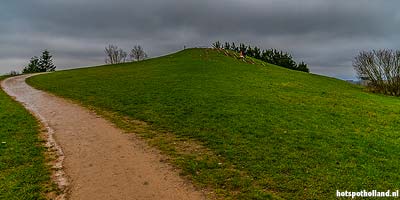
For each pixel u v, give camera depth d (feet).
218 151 57.82
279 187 45.47
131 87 129.18
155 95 108.68
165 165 53.06
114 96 111.96
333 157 55.98
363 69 179.22
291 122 76.84
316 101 108.88
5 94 129.90
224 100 98.78
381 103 120.47
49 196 43.98
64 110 95.20
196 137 65.82
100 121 80.89
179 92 112.27
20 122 79.41
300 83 154.71
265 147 59.72
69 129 74.38
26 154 57.88
